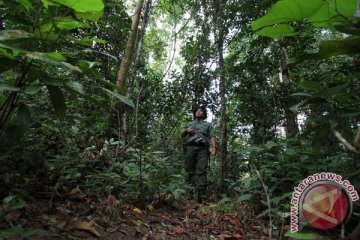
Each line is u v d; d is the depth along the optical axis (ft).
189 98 26.14
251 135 23.24
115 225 8.85
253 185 12.48
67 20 6.77
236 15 25.11
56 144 11.57
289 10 4.84
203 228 10.96
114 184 11.26
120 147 14.52
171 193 13.14
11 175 8.42
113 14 22.98
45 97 11.16
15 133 6.77
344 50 4.89
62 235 7.27
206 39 27.25
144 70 24.66
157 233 9.42
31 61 6.38
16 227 6.09
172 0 30.58
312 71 19.45
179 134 25.80
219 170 22.67
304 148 13.20
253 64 21.08
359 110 6.21
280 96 20.13
